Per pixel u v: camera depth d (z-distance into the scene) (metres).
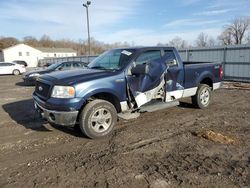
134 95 5.43
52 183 3.41
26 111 7.62
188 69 6.63
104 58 6.01
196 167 3.71
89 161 4.02
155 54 5.93
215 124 5.76
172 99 6.30
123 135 5.15
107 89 4.99
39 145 4.78
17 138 5.20
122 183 3.34
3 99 10.09
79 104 4.68
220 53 15.20
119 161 3.98
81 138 5.07
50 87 4.82
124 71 5.29
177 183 3.30
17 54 69.75
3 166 3.95
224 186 3.22
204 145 4.53
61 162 4.03
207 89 7.31
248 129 5.36
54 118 4.75
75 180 3.46
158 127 5.62
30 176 3.61
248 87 11.66
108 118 5.08
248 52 13.69
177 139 4.86
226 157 4.03
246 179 3.37
